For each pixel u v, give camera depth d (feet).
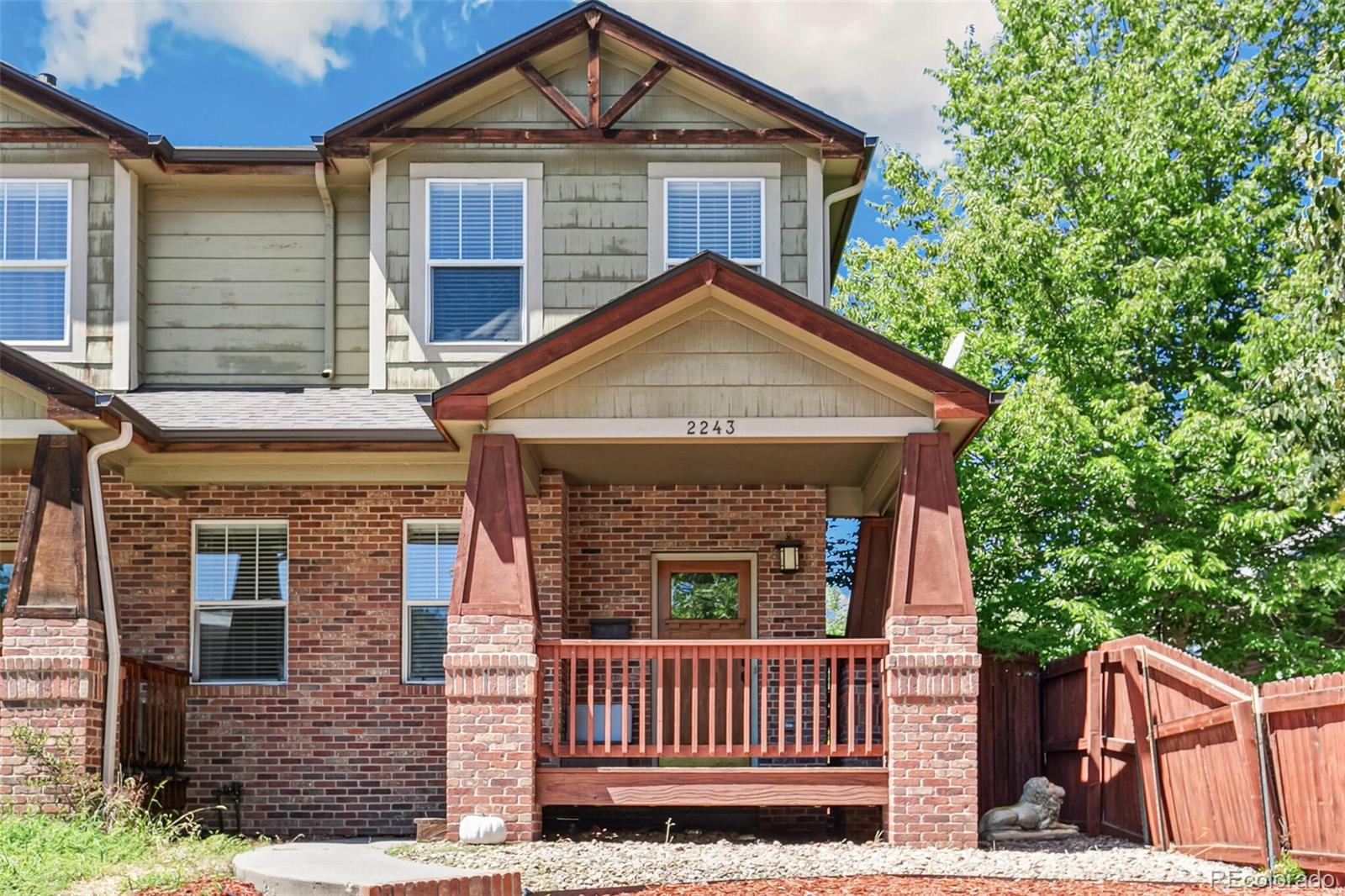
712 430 40.04
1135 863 35.42
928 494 39.55
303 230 51.24
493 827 37.76
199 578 48.19
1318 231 40.34
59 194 49.49
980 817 45.68
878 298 73.15
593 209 50.19
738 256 50.06
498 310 49.75
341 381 50.11
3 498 47.44
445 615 48.11
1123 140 64.85
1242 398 59.11
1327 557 56.44
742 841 40.93
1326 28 68.64
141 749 42.63
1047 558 61.87
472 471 39.83
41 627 38.68
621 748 39.50
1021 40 75.41
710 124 50.60
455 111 50.39
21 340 48.80
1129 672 40.60
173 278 50.80
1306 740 32.60
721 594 50.01
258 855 33.24
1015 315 66.95
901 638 38.75
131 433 40.63
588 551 49.26
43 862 31.63
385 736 47.19
